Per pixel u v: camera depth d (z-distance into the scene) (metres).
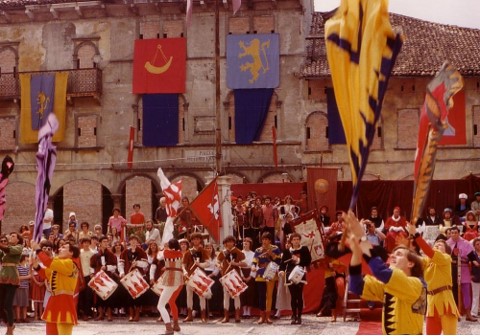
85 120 41.69
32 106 41.53
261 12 40.91
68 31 42.16
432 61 39.75
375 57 5.63
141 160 41.03
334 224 21.20
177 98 41.09
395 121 39.69
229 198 25.89
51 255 14.20
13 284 16.38
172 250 16.95
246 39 40.75
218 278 20.30
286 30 40.69
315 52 41.09
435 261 11.42
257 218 26.67
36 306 20.56
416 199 7.18
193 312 20.52
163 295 16.86
